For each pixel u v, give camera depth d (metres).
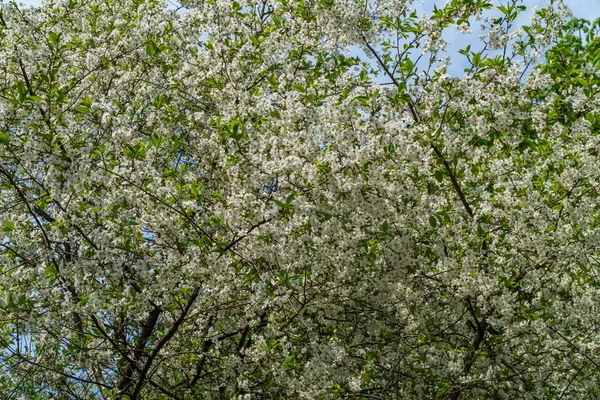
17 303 6.37
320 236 7.52
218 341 8.76
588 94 7.46
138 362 8.42
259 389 9.09
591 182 8.18
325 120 6.96
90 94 9.16
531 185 7.92
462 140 7.20
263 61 9.02
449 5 7.48
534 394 8.62
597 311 9.00
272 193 7.13
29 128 6.75
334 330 9.11
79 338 8.21
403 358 8.77
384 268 8.05
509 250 8.27
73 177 6.35
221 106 8.66
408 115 7.11
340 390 8.08
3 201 7.97
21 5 8.04
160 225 7.14
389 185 6.98
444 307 9.38
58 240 6.93
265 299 7.25
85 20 9.72
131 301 7.05
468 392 9.24
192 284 7.16
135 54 9.06
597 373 9.90
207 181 8.32
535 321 8.61
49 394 8.69
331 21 7.83
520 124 7.20
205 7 8.88
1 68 7.75
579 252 7.98
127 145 6.88
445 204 8.23
